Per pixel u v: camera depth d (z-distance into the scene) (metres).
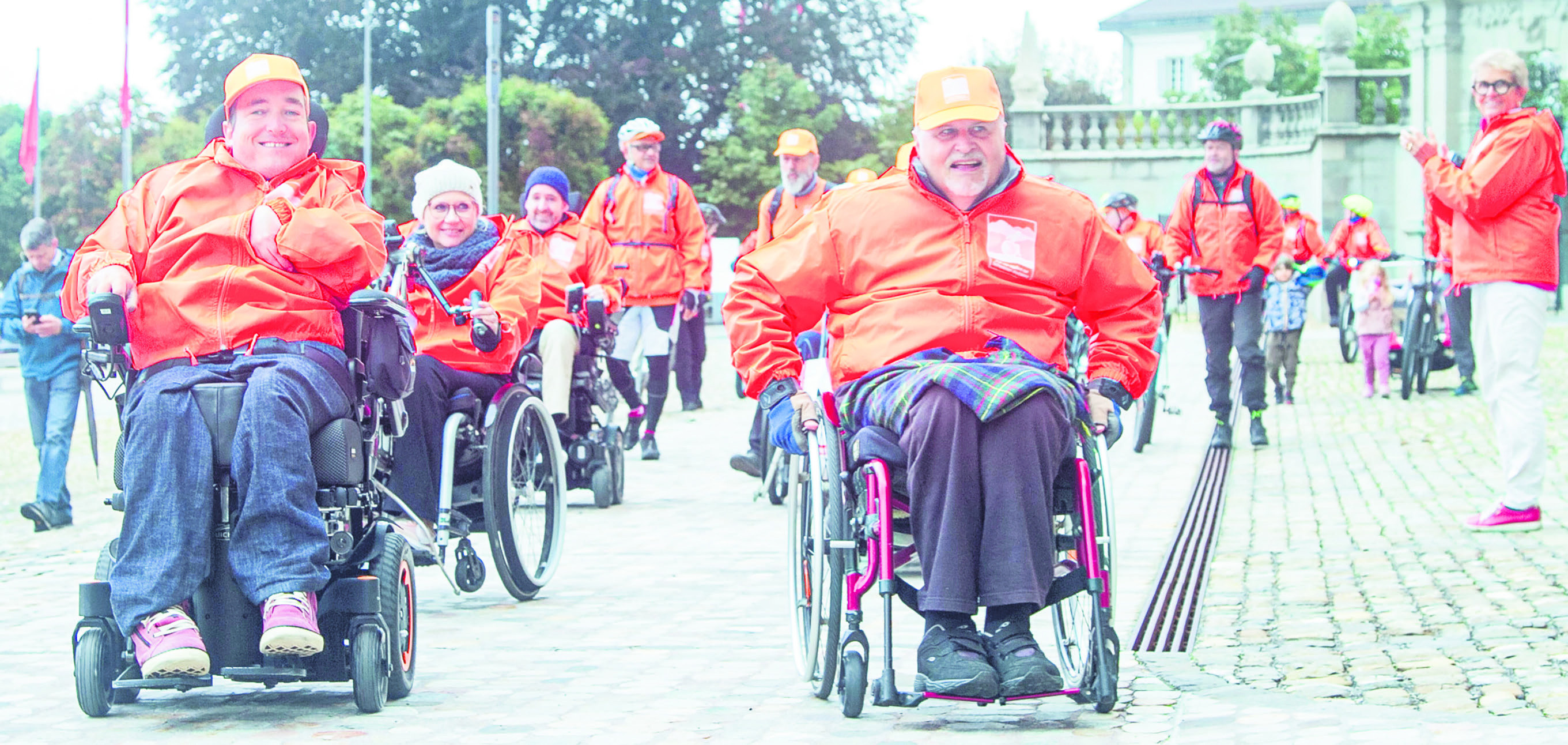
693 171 47.03
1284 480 10.33
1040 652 4.32
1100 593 4.34
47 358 9.94
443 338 6.84
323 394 4.67
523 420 6.88
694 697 4.91
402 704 4.86
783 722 4.55
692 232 12.56
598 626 6.19
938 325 4.59
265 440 4.50
